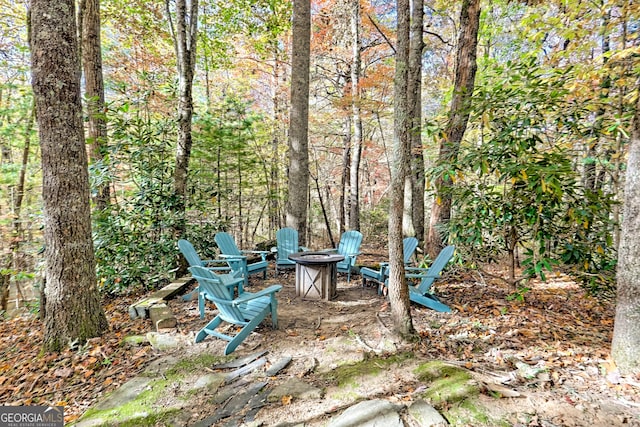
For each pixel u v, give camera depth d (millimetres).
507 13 6277
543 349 2660
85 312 2934
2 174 6375
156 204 4797
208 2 7969
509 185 3732
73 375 2492
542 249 3359
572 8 3586
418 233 6090
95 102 4934
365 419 1852
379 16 9266
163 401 2092
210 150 7316
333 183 12383
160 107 7090
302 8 5859
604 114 3436
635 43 3471
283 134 10109
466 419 1840
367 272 4457
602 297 3359
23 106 6730
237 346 2793
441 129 3615
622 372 2244
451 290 4207
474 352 2660
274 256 6129
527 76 3184
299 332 3080
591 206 3078
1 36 6746
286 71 10391
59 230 2809
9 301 6695
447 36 9766
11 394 2322
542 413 1879
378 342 2811
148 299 3707
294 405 2021
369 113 8062
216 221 5957
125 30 7410
